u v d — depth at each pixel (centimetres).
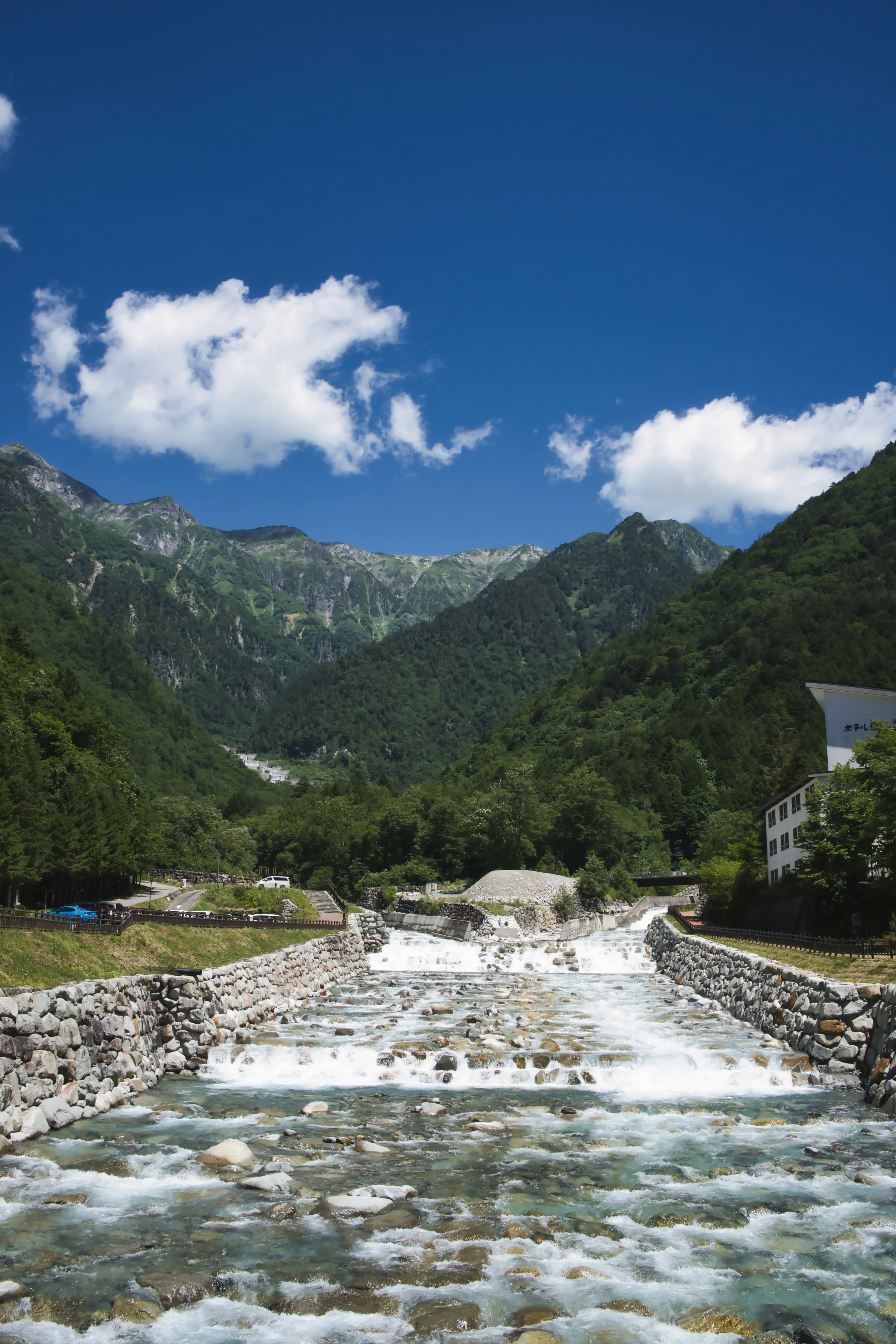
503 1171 1989
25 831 6781
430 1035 3531
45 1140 2145
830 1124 2389
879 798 4634
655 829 15362
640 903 11438
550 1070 2930
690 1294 1418
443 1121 2416
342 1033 3584
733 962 4612
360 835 15225
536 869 13062
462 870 13538
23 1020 2194
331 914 8756
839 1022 3009
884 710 6869
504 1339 1276
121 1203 1759
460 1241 1603
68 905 6931
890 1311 1371
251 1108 2528
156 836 12175
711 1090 2817
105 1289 1401
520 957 7606
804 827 5400
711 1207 1773
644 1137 2264
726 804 15412
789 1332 1307
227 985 3575
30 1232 1616
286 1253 1543
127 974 3064
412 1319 1331
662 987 5650
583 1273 1484
